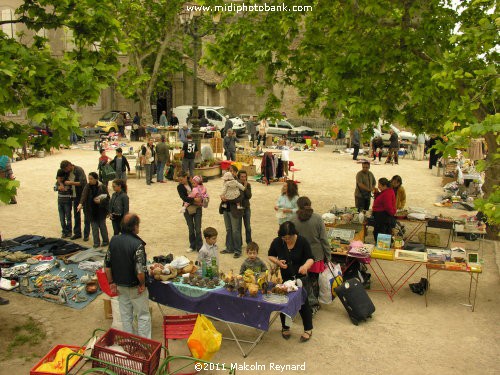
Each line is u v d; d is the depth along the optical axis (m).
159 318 7.18
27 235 10.92
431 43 10.47
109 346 5.44
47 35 31.52
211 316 6.24
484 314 7.41
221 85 11.84
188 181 9.91
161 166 17.50
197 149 18.86
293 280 6.43
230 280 6.24
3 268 8.94
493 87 7.01
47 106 6.24
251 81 12.05
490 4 8.55
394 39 10.86
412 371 5.84
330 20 11.77
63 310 7.40
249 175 19.12
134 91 31.47
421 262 7.68
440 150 5.84
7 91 6.18
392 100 10.66
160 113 38.97
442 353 6.26
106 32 7.76
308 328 6.52
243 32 11.75
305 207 7.11
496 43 8.33
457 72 7.33
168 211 13.58
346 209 10.84
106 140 27.34
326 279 7.46
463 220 10.85
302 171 20.77
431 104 10.88
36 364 5.57
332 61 10.72
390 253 7.96
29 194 15.41
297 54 11.99
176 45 35.62
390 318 7.26
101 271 6.54
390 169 21.48
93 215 10.12
